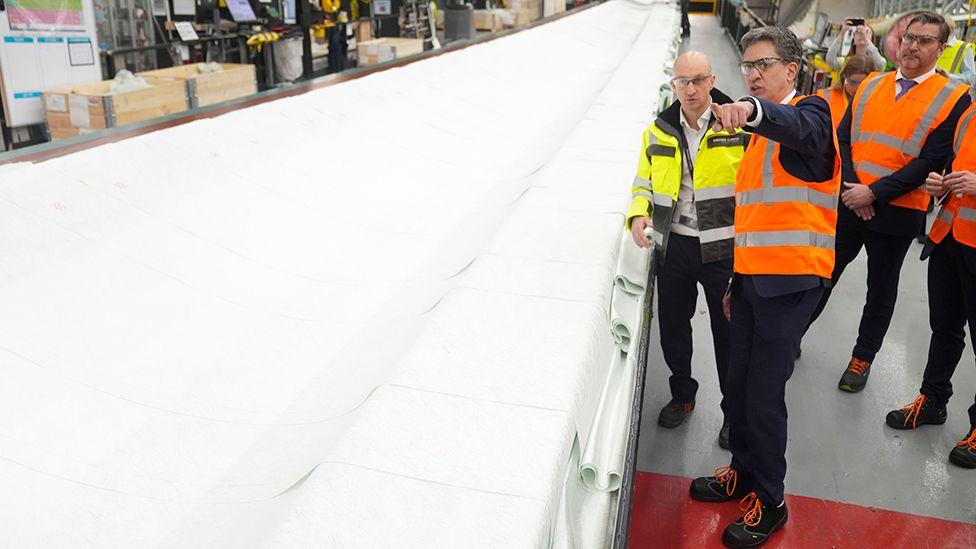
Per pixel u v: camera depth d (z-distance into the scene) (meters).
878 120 2.89
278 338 2.02
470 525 1.09
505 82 5.91
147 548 1.30
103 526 1.33
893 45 4.18
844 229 3.00
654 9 13.85
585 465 1.36
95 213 2.23
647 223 2.25
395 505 1.12
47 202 2.16
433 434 1.29
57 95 4.75
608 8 13.35
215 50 6.91
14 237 1.98
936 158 2.75
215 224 2.47
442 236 2.88
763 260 2.02
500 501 1.13
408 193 3.29
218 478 1.49
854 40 3.34
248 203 2.69
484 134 4.42
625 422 1.50
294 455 1.54
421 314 2.16
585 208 2.51
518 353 1.57
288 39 7.57
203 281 2.17
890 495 2.50
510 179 3.70
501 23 11.91
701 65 2.27
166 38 6.21
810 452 2.72
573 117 5.18
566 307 1.78
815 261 1.99
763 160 2.02
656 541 2.28
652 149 2.42
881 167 2.86
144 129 3.33
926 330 3.68
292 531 1.07
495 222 2.86
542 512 1.12
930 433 2.84
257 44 7.05
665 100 4.91
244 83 6.20
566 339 1.63
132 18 5.88
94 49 5.29
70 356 1.73
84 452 1.49
